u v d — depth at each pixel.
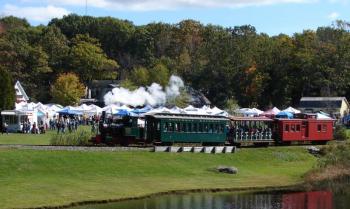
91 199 40.78
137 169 51.34
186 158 57.38
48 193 41.16
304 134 77.94
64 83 145.62
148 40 195.25
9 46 153.50
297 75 144.88
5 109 92.19
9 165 46.50
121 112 83.38
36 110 88.94
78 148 54.75
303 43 149.25
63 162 49.25
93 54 167.25
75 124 86.44
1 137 72.31
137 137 64.19
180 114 66.88
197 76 153.62
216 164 57.97
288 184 52.41
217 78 151.62
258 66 148.12
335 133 87.12
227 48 155.50
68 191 42.34
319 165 60.59
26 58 155.12
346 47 143.50
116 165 51.22
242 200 44.28
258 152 65.38
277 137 74.88
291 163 63.91
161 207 40.22
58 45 168.62
